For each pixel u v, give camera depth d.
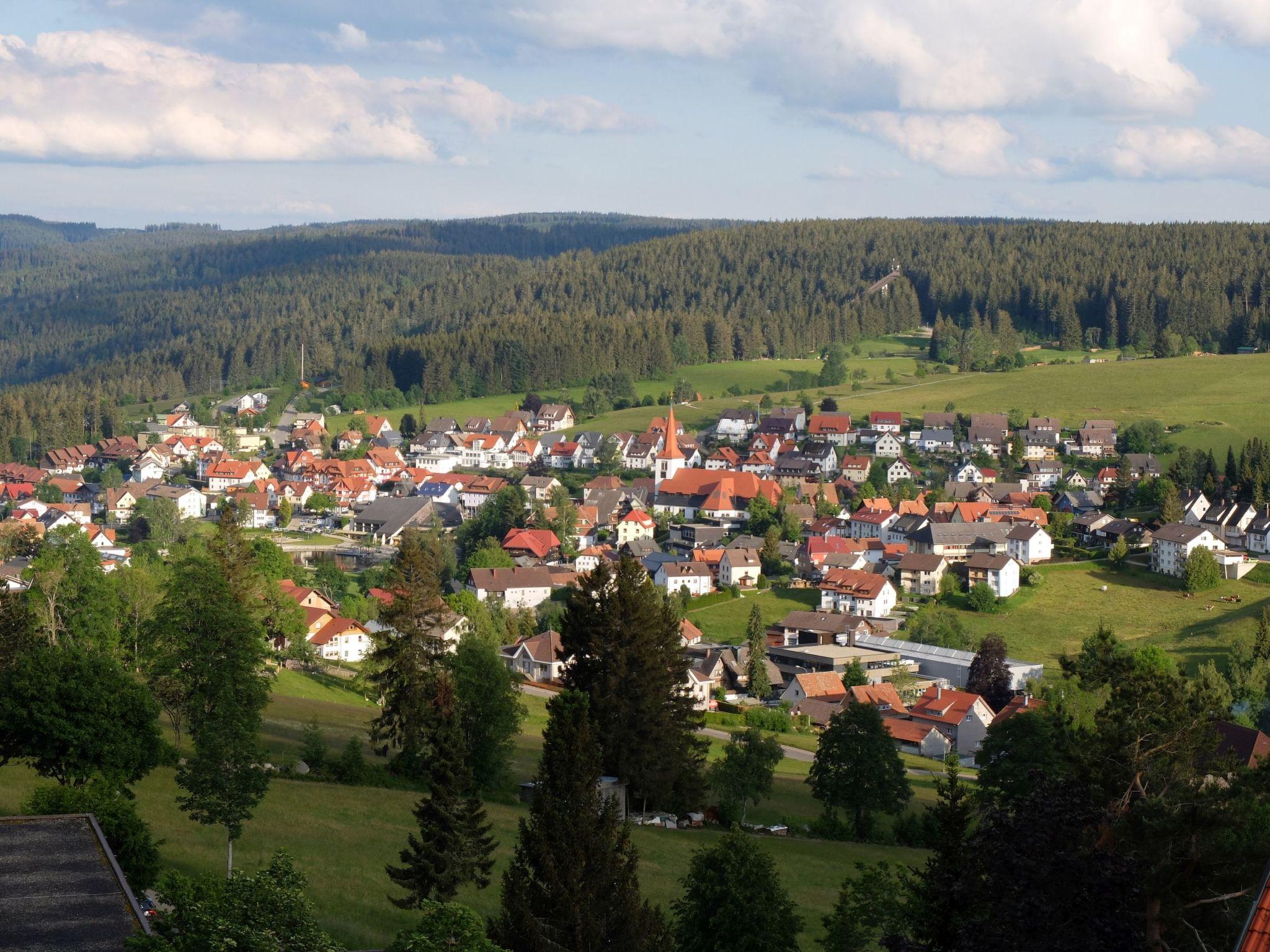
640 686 96.94
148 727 75.31
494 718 95.31
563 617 104.00
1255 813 54.41
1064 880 41.75
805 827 101.94
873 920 57.88
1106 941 40.59
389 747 103.12
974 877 44.94
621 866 56.72
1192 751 58.81
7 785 71.62
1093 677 69.62
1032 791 45.97
